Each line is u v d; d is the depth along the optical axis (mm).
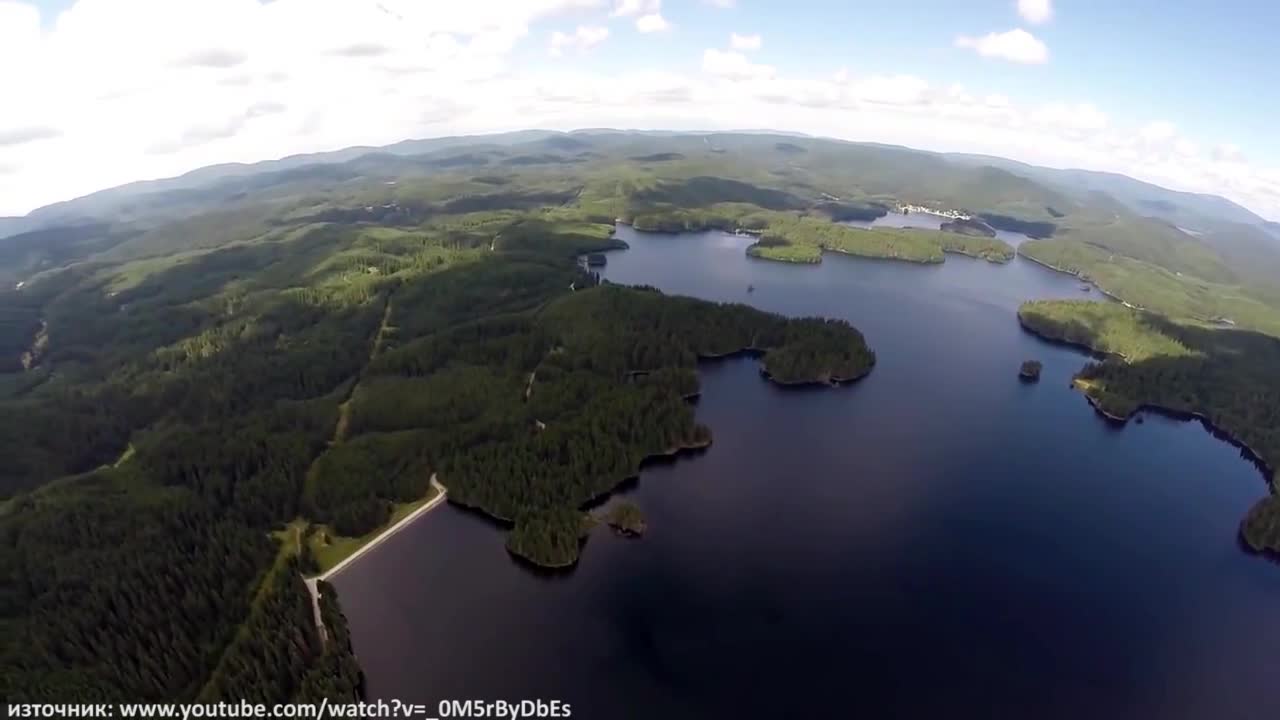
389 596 198250
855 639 184125
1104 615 196625
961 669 175750
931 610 195500
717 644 181750
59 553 185875
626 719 160000
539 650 179750
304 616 179500
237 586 189375
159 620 170000
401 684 169250
